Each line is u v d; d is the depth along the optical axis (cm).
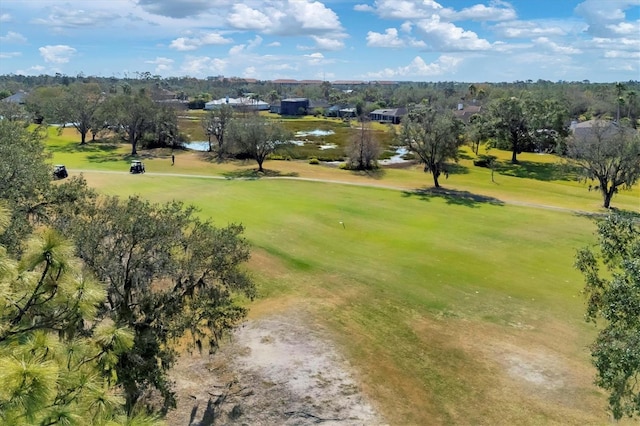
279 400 1666
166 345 1616
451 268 2891
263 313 2286
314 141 10050
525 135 7706
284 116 16900
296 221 3772
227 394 1691
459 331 2164
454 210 4350
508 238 3509
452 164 7212
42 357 623
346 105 17875
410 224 3831
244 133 6269
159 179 5319
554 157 8006
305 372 1816
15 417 512
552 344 2061
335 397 1689
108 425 615
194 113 15250
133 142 7512
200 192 4669
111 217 1569
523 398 1708
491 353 1989
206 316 1647
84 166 6194
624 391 1231
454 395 1725
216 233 1750
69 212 1803
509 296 2519
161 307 1605
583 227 3831
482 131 7981
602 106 12962
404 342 2062
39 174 1988
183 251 1694
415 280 2708
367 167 6781
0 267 677
